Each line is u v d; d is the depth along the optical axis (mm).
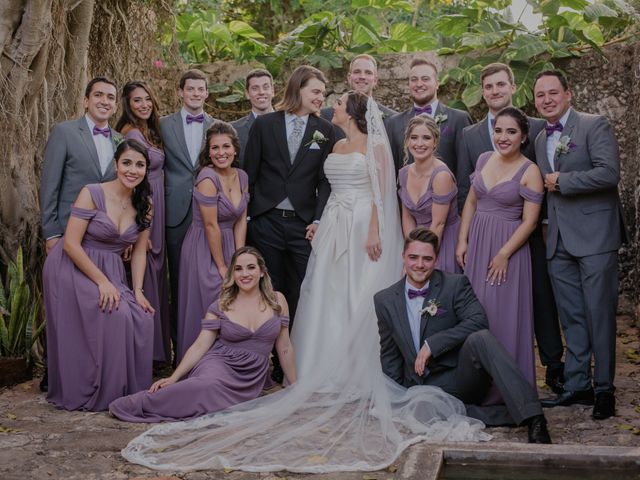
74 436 4332
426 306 4723
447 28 7727
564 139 4742
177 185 5824
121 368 4980
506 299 4855
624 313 7164
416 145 5102
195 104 5914
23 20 5715
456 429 4219
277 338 5152
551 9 7129
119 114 7086
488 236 4898
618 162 4691
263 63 7867
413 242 4715
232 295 5020
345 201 5449
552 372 5219
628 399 4914
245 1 10469
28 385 5555
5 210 5914
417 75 5711
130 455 3939
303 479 3650
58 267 5078
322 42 7777
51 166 5348
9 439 4254
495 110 5355
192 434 4293
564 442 4188
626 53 7074
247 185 5598
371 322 4984
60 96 6289
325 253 5426
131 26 7152
